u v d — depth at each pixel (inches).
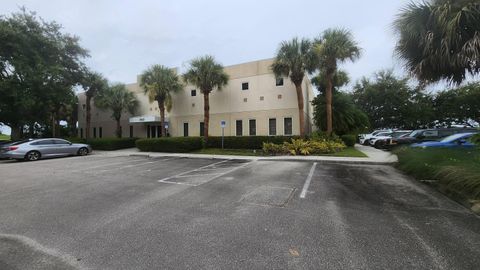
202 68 824.3
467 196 220.1
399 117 1544.0
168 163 529.3
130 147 1040.8
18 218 187.6
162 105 957.8
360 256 128.2
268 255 129.9
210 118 978.1
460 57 285.4
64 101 904.3
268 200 232.1
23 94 773.3
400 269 116.6
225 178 343.9
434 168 295.9
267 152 692.7
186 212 198.5
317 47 724.7
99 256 130.3
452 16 282.4
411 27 312.5
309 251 133.8
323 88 971.9
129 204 221.6
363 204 219.0
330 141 716.0
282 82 868.6
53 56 878.4
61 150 705.0
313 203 221.9
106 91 1087.0
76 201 232.4
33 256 131.0
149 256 129.8
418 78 339.0
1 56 794.2
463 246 138.9
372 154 639.1
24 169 453.1
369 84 1599.4
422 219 181.8
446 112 1514.5
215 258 127.2
